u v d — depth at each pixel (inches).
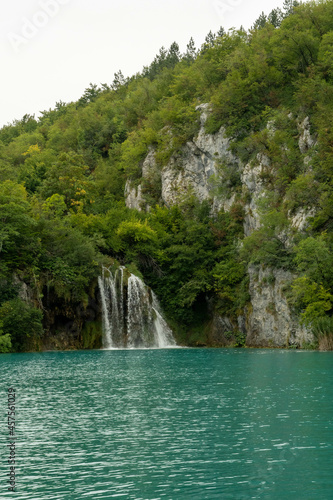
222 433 697.6
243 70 3353.8
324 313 2050.9
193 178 3444.9
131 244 2994.6
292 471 552.1
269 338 2484.0
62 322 2524.6
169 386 1101.7
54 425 758.5
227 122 3240.7
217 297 2839.6
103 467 573.9
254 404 877.2
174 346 2795.3
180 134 3543.3
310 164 2546.8
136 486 518.3
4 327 2218.3
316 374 1242.0
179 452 621.3
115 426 748.0
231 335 2731.3
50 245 2615.7
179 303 2844.5
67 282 2492.6
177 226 3250.5
